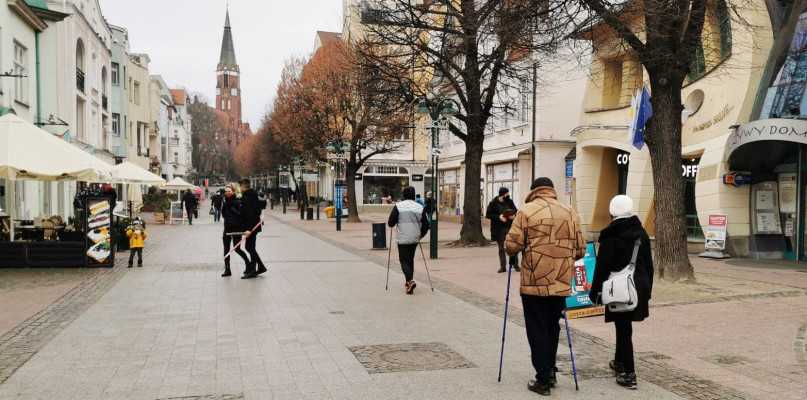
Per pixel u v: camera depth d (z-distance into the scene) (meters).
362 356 6.23
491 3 14.84
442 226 32.38
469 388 5.24
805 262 14.43
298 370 5.73
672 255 10.56
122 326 7.60
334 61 32.72
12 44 20.17
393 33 18.86
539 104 26.00
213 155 121.56
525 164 27.05
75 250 13.58
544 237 5.12
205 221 37.59
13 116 13.48
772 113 13.97
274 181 72.56
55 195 25.14
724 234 15.34
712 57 16.52
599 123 21.34
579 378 5.55
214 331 7.33
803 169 14.62
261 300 9.48
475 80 18.69
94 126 32.50
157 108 64.38
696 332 7.24
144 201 47.91
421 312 8.59
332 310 8.69
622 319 5.31
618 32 10.73
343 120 34.12
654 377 5.55
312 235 24.98
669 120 10.52
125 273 12.71
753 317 8.03
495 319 8.13
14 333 7.21
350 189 34.88
